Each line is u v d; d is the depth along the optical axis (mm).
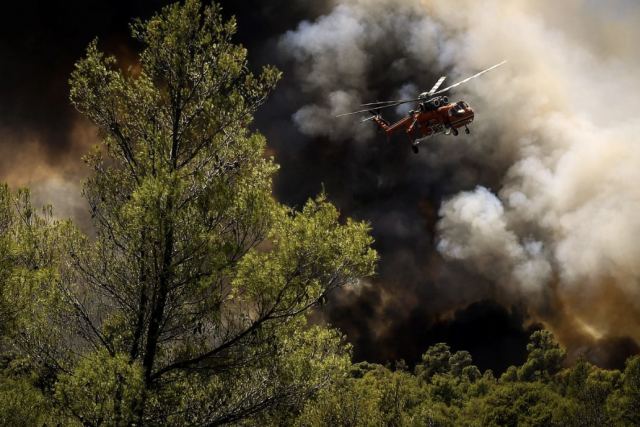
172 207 6195
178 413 6695
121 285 6812
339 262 6680
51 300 6461
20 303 6297
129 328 6836
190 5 7070
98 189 6836
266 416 7102
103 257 6840
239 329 6820
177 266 6441
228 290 6754
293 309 6797
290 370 6812
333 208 6801
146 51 7141
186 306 6629
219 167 7125
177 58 7035
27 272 6301
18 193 7016
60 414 5781
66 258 6902
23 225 6938
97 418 5566
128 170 7086
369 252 6789
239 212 6578
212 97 7172
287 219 6801
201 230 6297
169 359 7000
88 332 6816
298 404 7113
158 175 6242
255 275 6496
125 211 6418
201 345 6906
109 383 5512
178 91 7102
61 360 6660
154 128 6953
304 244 6512
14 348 6469
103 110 6988
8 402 5691
